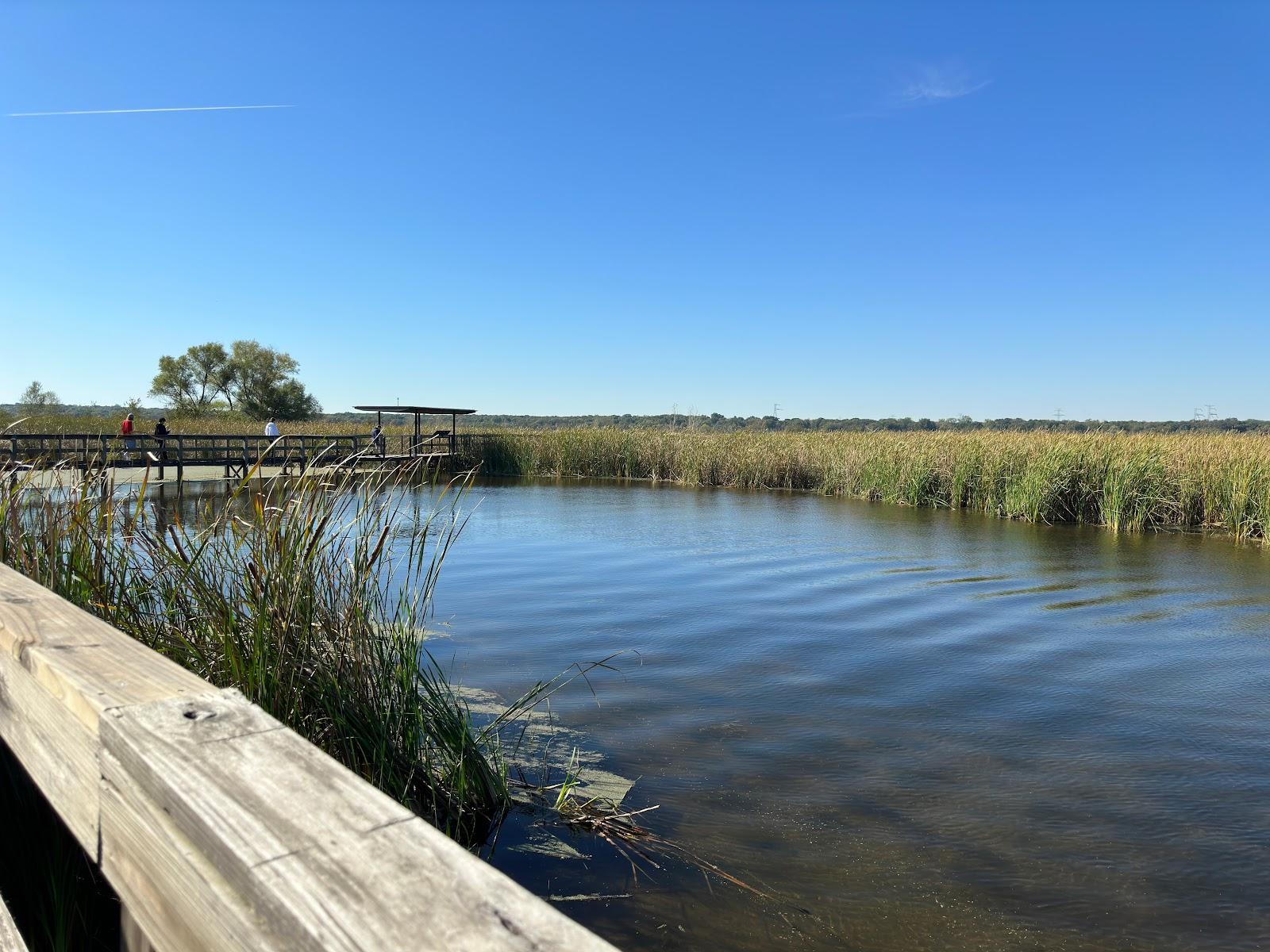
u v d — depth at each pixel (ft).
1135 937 9.46
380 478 12.44
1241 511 42.91
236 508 11.60
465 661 19.67
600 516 50.47
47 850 6.97
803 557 35.68
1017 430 72.79
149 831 3.12
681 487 72.79
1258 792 13.24
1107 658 20.76
